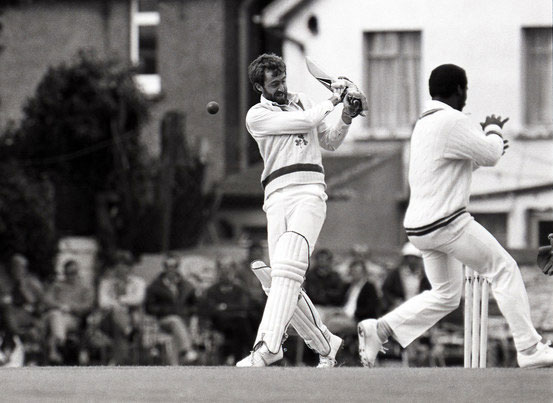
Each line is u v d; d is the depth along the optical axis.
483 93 113.12
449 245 37.78
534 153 111.00
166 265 75.88
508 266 37.59
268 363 34.97
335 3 115.12
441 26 114.00
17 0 106.62
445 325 69.75
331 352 37.19
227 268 73.69
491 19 113.25
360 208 107.62
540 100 112.62
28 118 102.00
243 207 114.31
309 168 36.06
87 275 94.38
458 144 37.47
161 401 24.28
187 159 98.88
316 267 74.25
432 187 37.78
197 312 73.81
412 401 24.55
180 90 121.38
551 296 68.94
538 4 112.56
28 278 77.62
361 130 113.94
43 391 25.80
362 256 80.00
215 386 26.58
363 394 25.42
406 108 114.38
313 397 24.92
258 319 73.25
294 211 35.78
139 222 96.12
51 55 122.44
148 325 75.31
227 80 120.94
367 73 115.19
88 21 122.62
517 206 109.25
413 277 71.81
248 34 122.50
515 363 69.75
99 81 101.88
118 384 26.94
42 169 100.56
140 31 122.31
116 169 99.31
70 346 75.31
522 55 112.50
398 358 68.88
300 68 115.38
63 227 99.88
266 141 36.16
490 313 70.06
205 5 121.38
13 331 73.94
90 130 99.75
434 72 38.81
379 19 114.69
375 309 68.00
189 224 98.19
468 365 40.03
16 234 90.25
